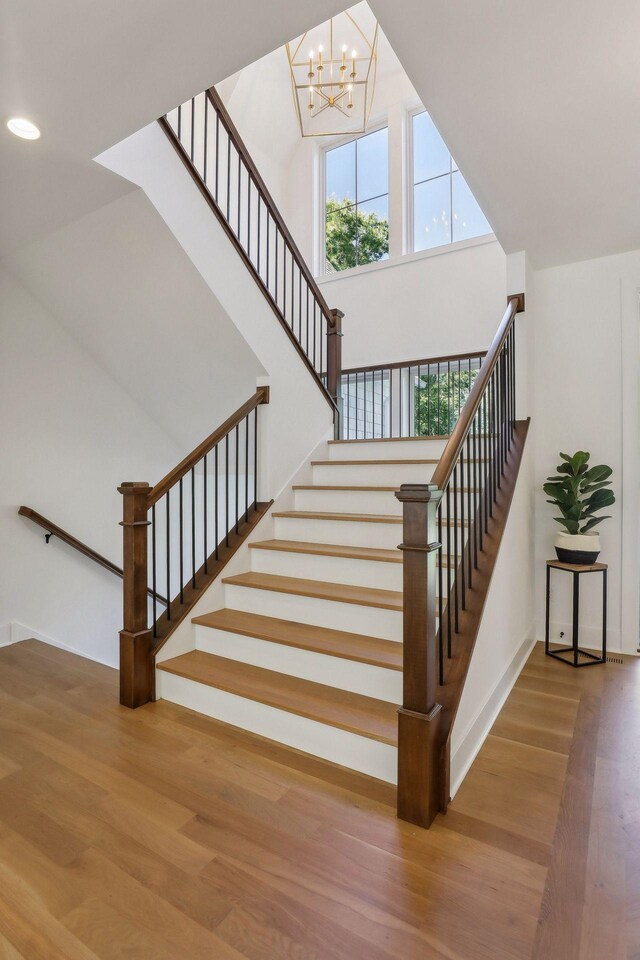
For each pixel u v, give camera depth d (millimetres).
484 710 2172
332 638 2322
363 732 1840
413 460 3252
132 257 2826
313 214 6082
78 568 3756
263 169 5984
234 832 1552
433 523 1654
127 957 1148
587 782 1812
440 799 1649
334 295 5660
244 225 5609
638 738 2113
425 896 1315
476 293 4852
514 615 2816
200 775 1844
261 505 3227
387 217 5637
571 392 3348
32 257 3162
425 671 1595
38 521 3422
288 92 5766
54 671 2857
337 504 3283
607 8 1522
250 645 2430
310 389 3641
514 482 2781
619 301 3215
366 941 1189
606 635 3105
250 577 2865
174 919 1246
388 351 5301
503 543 2537
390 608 2268
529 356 3342
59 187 2420
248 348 3105
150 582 4414
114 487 4043
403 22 1607
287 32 1575
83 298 3342
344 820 1611
